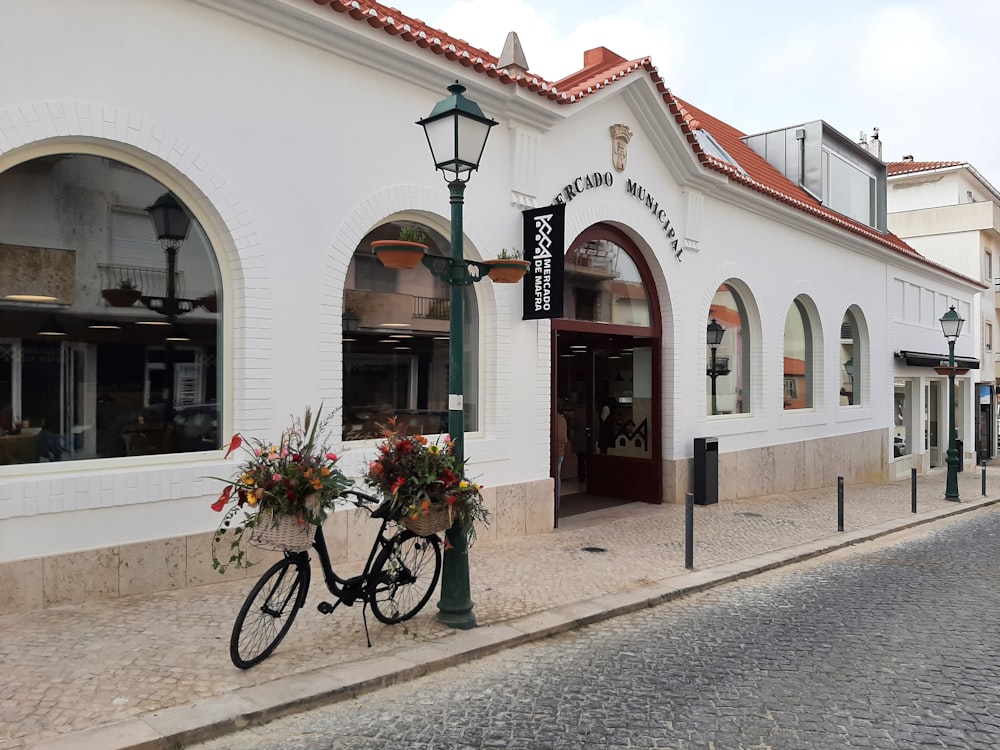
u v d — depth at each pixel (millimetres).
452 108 5461
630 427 12359
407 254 5426
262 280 6738
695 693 4730
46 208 5758
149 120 6016
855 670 5203
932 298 22672
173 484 6133
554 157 9672
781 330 14680
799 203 14328
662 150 11391
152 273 6305
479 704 4496
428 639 5371
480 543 8703
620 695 4672
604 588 6977
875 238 17531
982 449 27172
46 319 5762
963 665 5340
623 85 10219
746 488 13516
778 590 7457
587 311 10547
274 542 4648
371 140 7609
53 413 5789
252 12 6555
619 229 11023
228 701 4191
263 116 6754
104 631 5188
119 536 5895
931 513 12875
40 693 4215
